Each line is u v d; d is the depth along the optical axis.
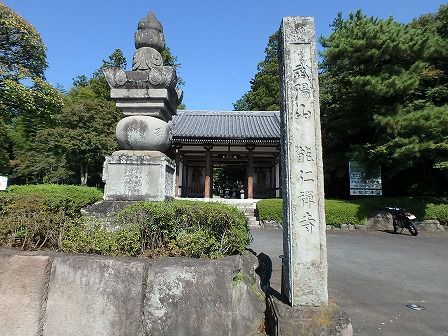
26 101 15.32
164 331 3.33
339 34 15.21
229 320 3.43
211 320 3.40
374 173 15.61
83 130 23.36
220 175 33.50
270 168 25.44
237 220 4.16
